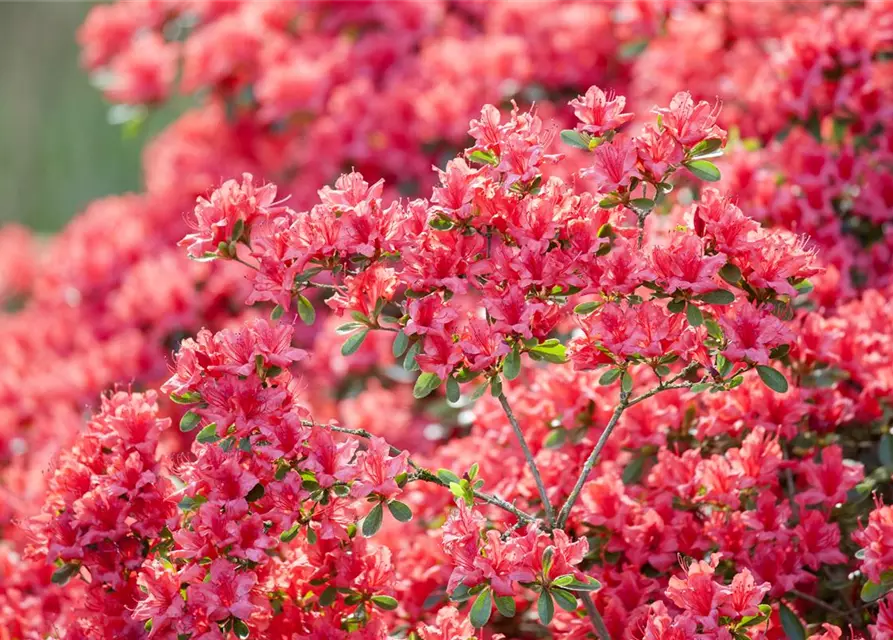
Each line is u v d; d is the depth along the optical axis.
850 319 2.17
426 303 1.96
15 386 2.75
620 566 2.10
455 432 2.50
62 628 2.13
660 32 2.65
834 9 2.35
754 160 2.31
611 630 2.04
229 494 1.95
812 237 2.32
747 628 1.93
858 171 2.32
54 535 2.02
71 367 2.71
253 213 1.97
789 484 2.10
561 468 2.11
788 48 2.35
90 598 2.03
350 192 1.97
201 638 1.94
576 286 1.96
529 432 2.16
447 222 1.96
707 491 2.05
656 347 1.94
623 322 1.94
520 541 1.93
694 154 1.96
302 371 2.66
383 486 1.95
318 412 2.55
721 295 1.94
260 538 1.94
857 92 2.34
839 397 2.14
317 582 2.01
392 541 2.17
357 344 1.99
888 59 2.36
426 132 2.66
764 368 1.94
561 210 1.97
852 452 2.21
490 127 1.98
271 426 1.95
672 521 2.07
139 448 2.02
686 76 2.57
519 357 1.96
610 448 2.14
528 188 1.97
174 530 2.00
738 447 2.13
